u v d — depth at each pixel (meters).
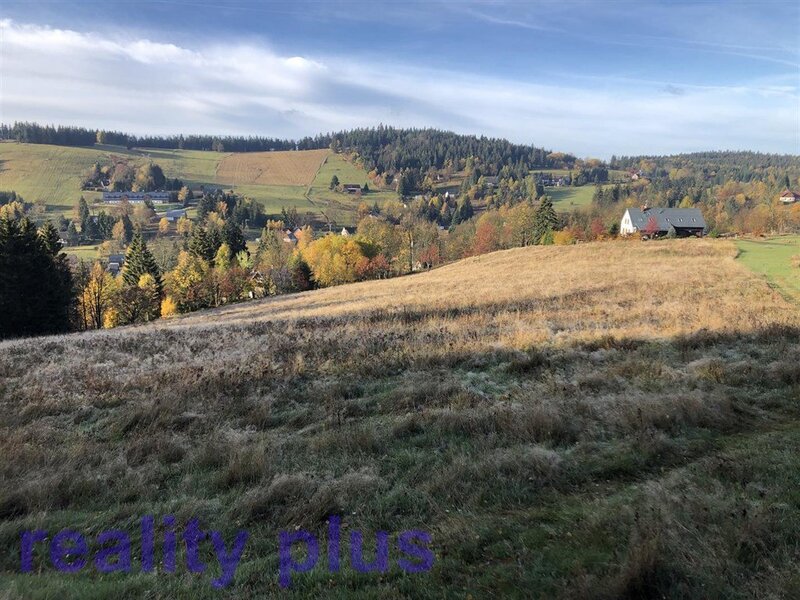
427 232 91.88
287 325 19.03
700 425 6.55
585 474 5.36
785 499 4.41
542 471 5.39
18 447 6.98
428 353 11.84
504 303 21.02
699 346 11.33
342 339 14.21
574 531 4.16
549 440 6.31
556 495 4.99
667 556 3.61
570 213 124.00
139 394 9.99
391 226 87.62
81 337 21.05
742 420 6.75
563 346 11.95
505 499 4.97
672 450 5.83
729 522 4.00
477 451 6.17
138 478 6.08
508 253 57.41
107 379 11.21
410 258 83.19
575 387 8.51
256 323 21.23
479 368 10.84
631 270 31.17
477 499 4.99
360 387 9.80
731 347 11.08
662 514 4.17
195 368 11.58
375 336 14.27
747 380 8.45
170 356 14.19
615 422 6.68
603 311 17.41
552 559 3.81
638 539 3.77
